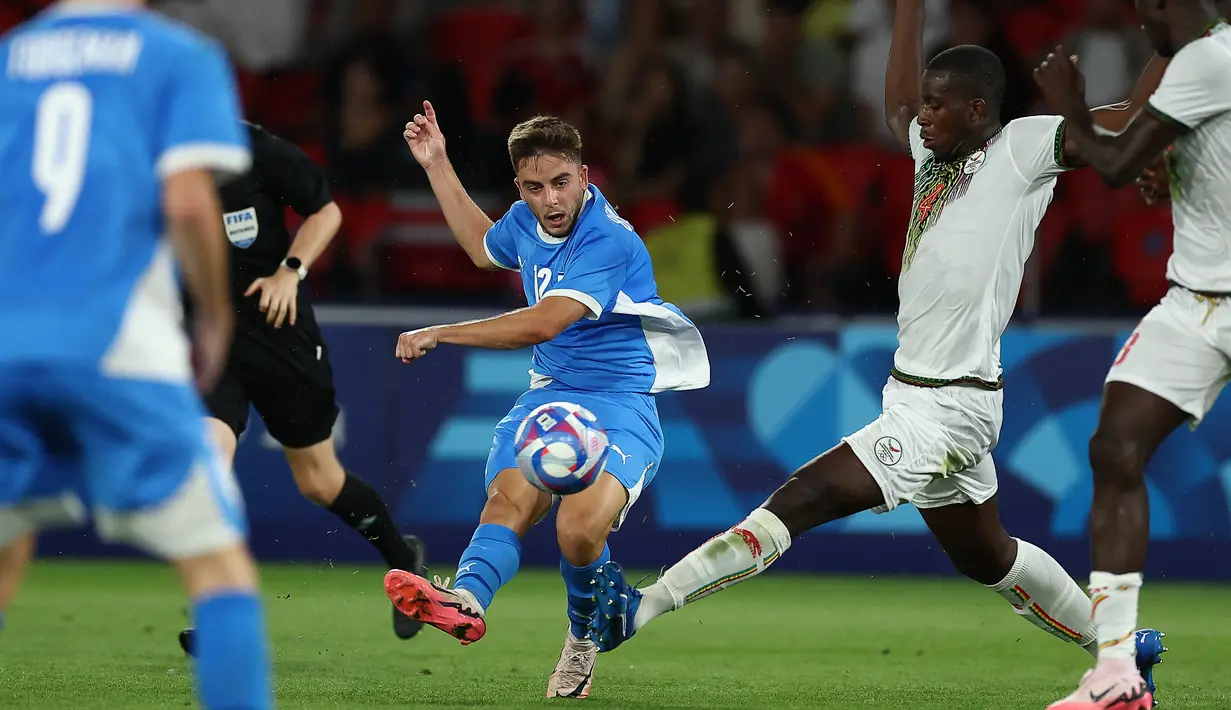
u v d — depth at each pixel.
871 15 48.34
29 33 10.88
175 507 10.71
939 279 17.78
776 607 29.38
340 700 17.56
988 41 45.84
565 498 17.55
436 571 33.19
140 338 10.49
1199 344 15.61
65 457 10.77
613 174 44.78
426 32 49.59
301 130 46.03
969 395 17.86
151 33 10.76
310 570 33.28
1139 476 15.73
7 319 10.29
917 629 26.61
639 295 18.91
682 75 45.59
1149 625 27.27
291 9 49.81
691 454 33.59
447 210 20.38
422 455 34.06
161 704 16.73
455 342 17.34
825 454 18.06
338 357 34.22
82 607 27.28
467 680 19.81
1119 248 40.91
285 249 22.09
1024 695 19.27
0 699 16.98
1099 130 15.67
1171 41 15.70
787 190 43.72
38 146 10.48
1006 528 32.91
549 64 47.66
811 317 40.12
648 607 17.61
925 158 18.48
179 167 10.28
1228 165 15.27
